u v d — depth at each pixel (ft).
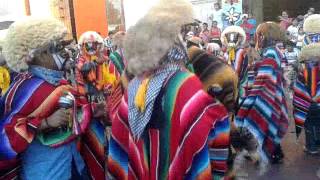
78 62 19.80
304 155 21.93
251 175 19.25
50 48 10.28
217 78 9.76
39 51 10.16
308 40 22.86
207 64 9.91
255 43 21.06
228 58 24.20
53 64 10.34
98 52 21.17
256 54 20.83
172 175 8.18
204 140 8.02
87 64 19.03
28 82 10.10
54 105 10.11
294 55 38.29
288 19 65.21
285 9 91.35
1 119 10.03
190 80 8.27
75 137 10.77
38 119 9.93
